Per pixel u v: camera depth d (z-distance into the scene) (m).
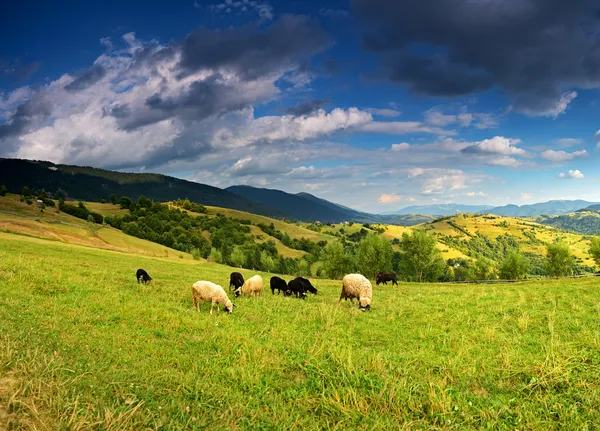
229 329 13.64
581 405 7.41
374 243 77.06
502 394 8.20
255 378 8.80
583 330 12.80
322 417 7.31
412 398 7.88
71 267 28.17
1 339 8.88
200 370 9.32
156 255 72.44
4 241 40.66
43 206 141.00
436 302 21.98
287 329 13.95
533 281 49.50
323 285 42.62
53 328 10.98
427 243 75.62
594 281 39.72
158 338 11.97
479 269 99.94
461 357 10.46
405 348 11.88
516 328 14.04
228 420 6.78
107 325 12.66
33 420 5.70
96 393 7.00
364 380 8.69
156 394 7.57
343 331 13.82
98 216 153.75
